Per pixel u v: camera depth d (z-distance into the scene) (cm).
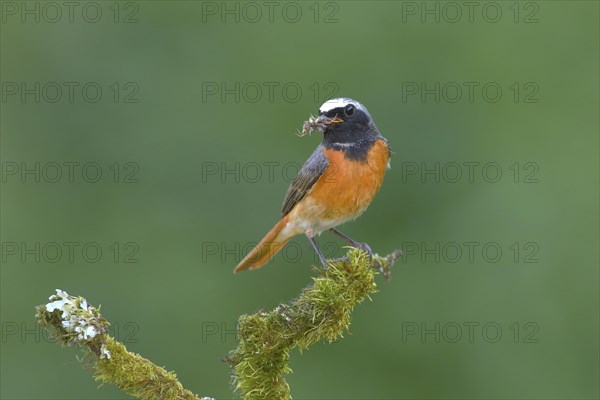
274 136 1472
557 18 1514
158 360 1349
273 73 1497
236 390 705
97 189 1453
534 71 1492
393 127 1463
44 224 1418
